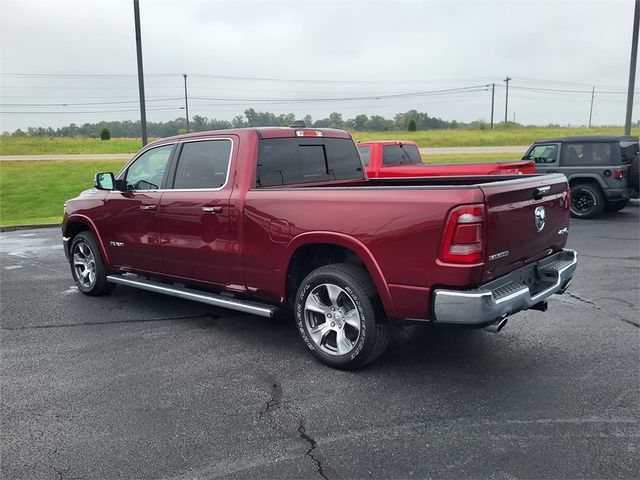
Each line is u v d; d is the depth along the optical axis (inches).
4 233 534.3
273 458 125.6
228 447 130.5
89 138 2556.6
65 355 192.2
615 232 427.8
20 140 2277.3
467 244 141.6
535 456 124.1
